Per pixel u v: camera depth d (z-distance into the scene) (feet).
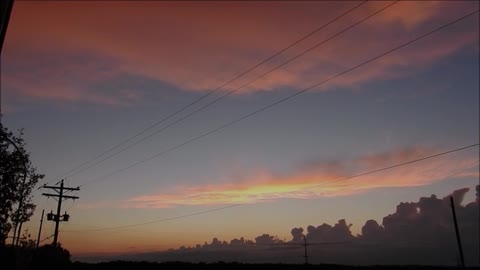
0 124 73.05
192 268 273.95
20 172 76.43
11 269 104.63
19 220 77.77
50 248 193.57
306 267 279.28
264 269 273.33
